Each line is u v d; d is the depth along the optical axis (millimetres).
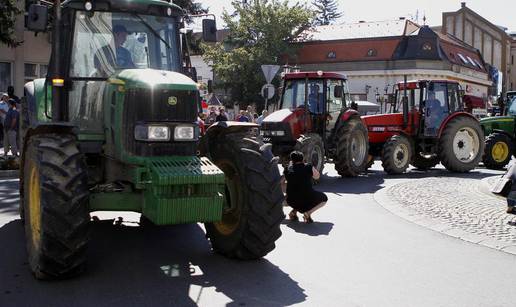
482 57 65375
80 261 5641
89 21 6730
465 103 20094
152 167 5656
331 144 15070
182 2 33312
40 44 28422
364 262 6586
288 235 7996
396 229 8406
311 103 15000
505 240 7633
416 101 16938
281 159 14734
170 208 5551
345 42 55062
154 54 6926
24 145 6828
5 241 7352
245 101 50062
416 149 17406
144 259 6594
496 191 9578
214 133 6824
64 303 5102
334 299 5305
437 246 7371
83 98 6664
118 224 8469
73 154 5695
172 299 5242
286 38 52781
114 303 5117
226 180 6609
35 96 7191
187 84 5988
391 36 53188
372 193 12125
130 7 6824
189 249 7078
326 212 9852
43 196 5445
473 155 16859
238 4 52344
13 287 5535
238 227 6379
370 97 53406
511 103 19688
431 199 10914
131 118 5844
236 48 51688
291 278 5930
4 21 22406
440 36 55781
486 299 5348
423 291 5562
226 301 5207
